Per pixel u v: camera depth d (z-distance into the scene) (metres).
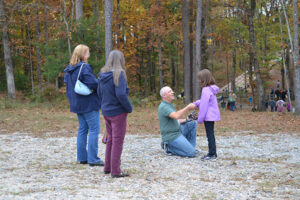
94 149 4.91
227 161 5.21
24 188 3.64
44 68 20.33
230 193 3.48
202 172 4.48
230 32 24.27
